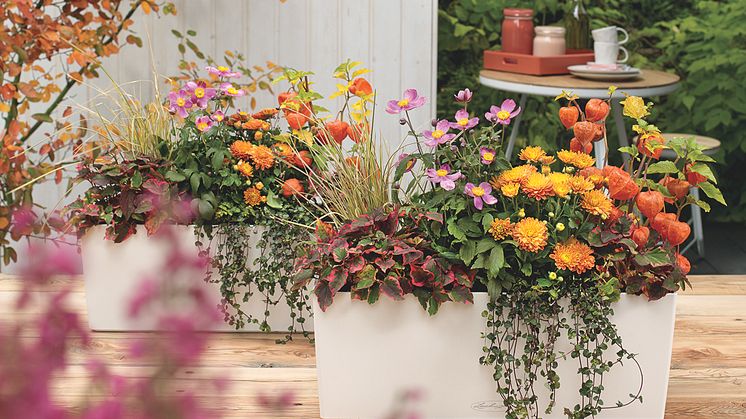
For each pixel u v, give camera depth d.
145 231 2.68
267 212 2.67
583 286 2.14
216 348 2.65
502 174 2.18
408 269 2.19
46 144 3.48
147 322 0.50
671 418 2.27
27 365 0.47
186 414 0.51
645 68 5.86
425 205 2.25
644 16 6.02
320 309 2.18
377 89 3.89
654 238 2.24
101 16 3.49
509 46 4.34
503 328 2.18
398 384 2.20
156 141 2.79
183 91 2.79
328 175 2.58
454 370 2.19
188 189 2.69
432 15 3.85
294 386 2.43
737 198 5.49
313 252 2.29
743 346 2.73
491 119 2.28
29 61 3.39
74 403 2.19
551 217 2.17
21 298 0.48
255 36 3.87
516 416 2.12
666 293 2.15
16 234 3.38
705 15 5.79
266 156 2.68
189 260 0.51
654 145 2.27
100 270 2.71
